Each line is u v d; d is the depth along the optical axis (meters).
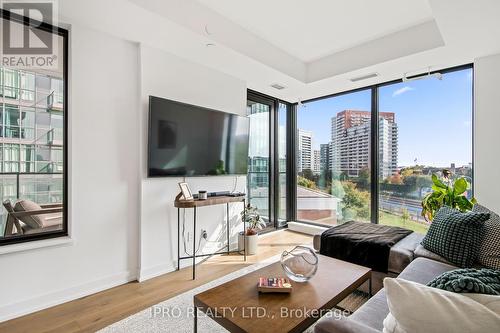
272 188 4.52
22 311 2.00
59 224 2.26
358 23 2.75
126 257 2.58
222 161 3.32
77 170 2.27
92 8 2.03
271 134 4.51
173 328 1.84
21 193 2.12
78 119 2.27
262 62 3.09
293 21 2.72
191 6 2.37
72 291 2.23
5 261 1.94
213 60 3.02
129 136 2.59
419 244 2.32
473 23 2.14
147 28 2.34
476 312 0.74
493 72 2.72
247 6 2.47
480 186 2.77
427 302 0.79
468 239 1.90
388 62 3.01
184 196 2.72
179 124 2.85
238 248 3.57
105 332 1.80
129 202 2.60
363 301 2.21
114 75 2.48
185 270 2.91
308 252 1.73
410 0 2.35
